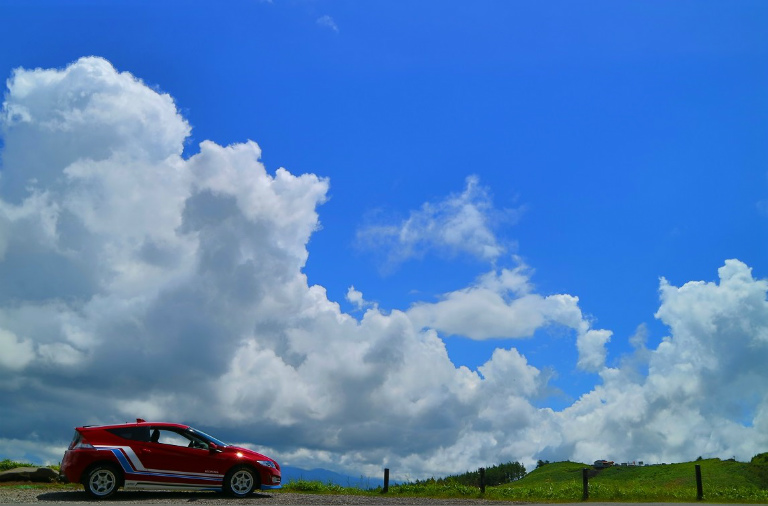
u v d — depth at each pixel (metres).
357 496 20.33
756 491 25.92
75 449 16.08
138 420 17.09
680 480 78.31
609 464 104.38
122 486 16.08
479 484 23.06
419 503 18.56
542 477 108.75
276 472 17.55
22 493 16.67
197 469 16.72
